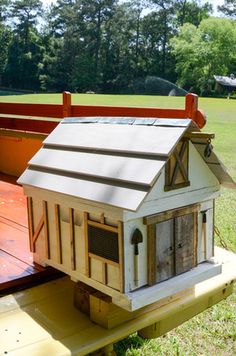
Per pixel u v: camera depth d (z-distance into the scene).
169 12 47.53
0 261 1.98
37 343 1.42
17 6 45.44
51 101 20.64
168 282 1.49
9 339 1.43
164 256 1.48
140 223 1.39
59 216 1.61
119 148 1.46
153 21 46.66
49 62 45.41
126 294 1.38
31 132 3.66
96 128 1.67
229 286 2.06
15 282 1.78
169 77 45.72
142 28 47.06
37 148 3.65
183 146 1.48
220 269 1.68
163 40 46.56
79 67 45.41
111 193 1.35
